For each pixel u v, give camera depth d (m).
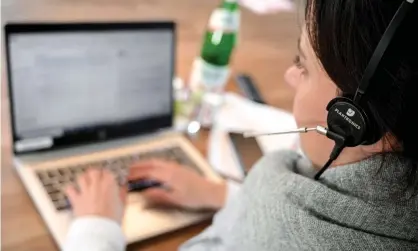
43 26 0.86
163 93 1.06
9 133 0.99
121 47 0.96
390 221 0.54
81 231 0.73
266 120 1.22
